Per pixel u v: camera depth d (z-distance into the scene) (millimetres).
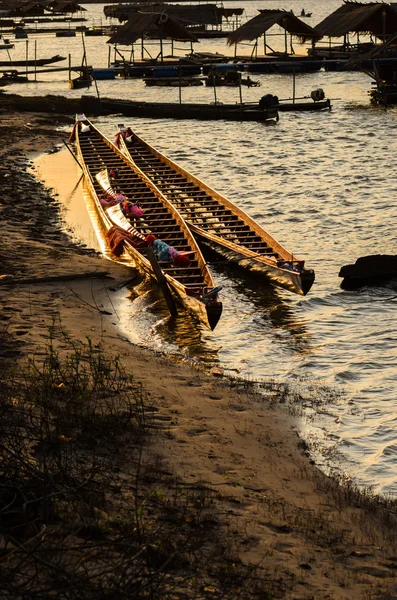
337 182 33938
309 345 17047
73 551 7297
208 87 71125
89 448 10273
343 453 12312
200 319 17469
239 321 18453
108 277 20406
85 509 8148
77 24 175750
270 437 12398
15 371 13016
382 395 14539
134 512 8578
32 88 71562
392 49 73125
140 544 7746
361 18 70875
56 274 20000
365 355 16469
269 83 72500
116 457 10188
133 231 22469
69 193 31438
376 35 73875
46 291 18984
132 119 54031
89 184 30203
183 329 17781
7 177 34156
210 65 75375
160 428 11656
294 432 12789
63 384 12383
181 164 39031
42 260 21281
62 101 58438
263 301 19812
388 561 8820
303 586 7844
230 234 22969
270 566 8125
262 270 20594
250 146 43406
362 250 24188
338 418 13508
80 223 26703
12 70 79438
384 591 8023
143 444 10883
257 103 55750
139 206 25875
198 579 7512
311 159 39406
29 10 167250
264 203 30484
